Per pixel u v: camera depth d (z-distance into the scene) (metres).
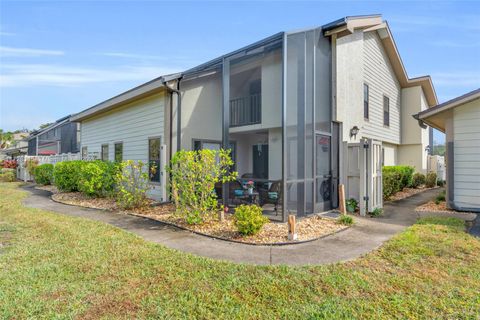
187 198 6.88
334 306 3.12
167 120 9.67
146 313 3.01
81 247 4.98
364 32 11.73
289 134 7.57
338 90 8.98
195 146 10.48
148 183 9.91
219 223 6.81
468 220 7.11
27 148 32.03
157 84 9.34
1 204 9.70
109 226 6.53
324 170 8.41
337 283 3.62
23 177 20.67
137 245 5.11
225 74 8.66
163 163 9.52
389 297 3.29
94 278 3.79
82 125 16.23
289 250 4.95
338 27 8.47
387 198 10.64
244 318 2.93
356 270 4.01
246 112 10.80
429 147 18.73
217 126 11.23
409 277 3.79
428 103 18.19
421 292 3.40
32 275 3.85
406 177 12.84
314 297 3.32
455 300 3.22
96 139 14.55
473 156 8.36
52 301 3.22
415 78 15.79
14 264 4.22
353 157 8.84
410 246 4.95
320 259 4.48
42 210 8.66
